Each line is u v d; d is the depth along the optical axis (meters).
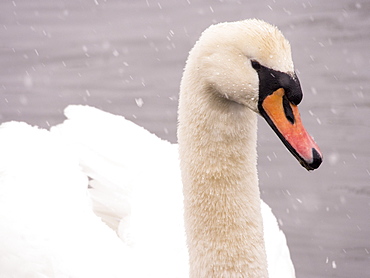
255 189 8.53
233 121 8.25
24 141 12.38
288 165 15.74
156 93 18.88
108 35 22.44
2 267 10.55
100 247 10.75
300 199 14.67
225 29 8.12
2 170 11.82
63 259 10.49
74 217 11.11
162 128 17.23
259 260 8.45
